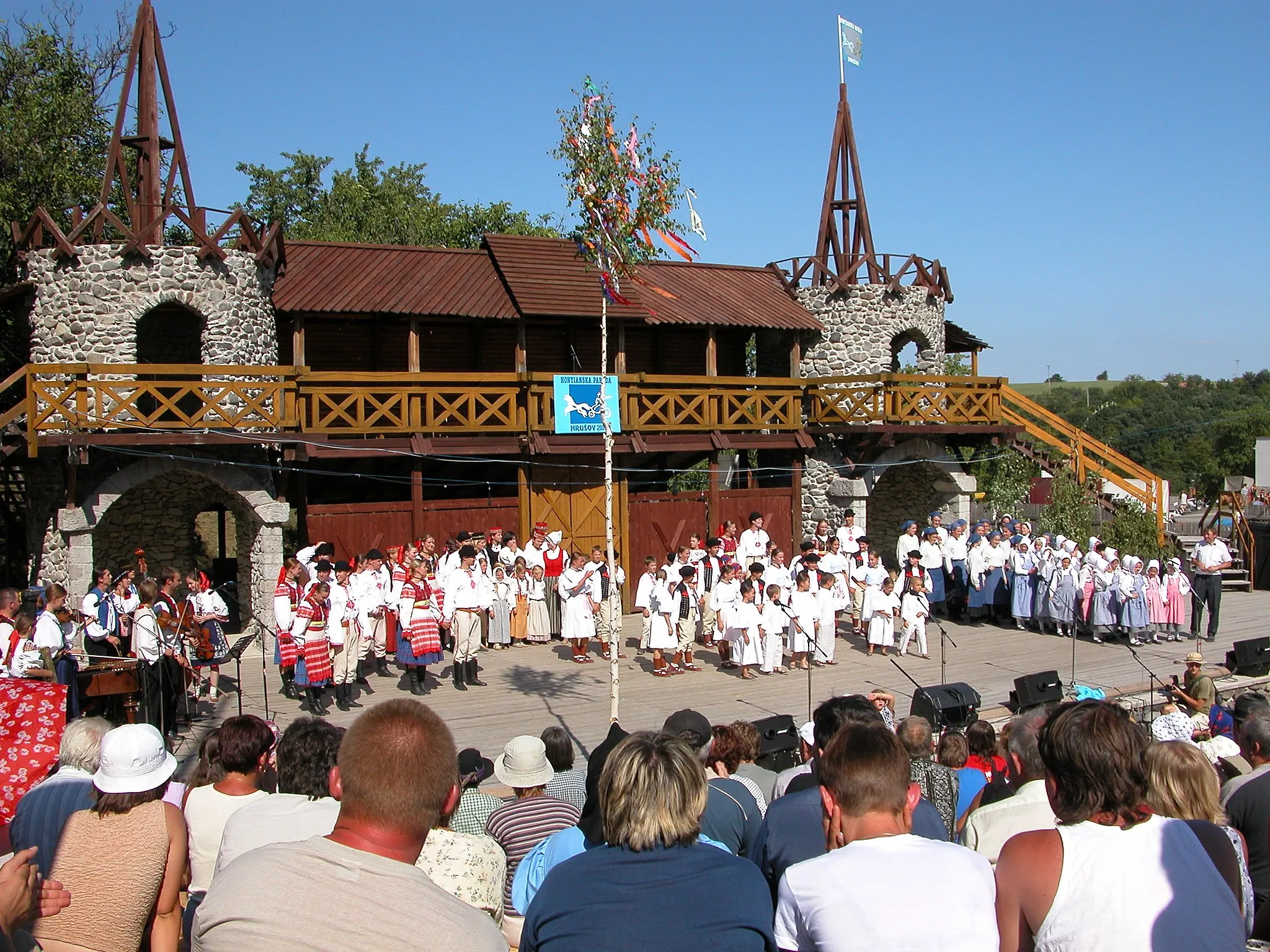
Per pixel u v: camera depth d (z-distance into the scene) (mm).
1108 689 14102
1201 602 18266
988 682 15094
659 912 3027
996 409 22906
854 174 24188
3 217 21750
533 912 3139
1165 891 3115
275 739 5973
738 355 24672
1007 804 4520
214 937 2551
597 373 20312
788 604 16281
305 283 18969
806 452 23156
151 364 15609
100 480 15875
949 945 2967
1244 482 29984
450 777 2910
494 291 20094
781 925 3189
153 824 4055
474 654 14523
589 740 12094
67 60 24391
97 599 11867
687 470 21062
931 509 24031
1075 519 23219
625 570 20172
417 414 18203
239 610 18562
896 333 23891
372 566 15203
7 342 22859
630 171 11719
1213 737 9914
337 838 2809
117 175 24562
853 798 3322
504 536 17625
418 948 2562
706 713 13312
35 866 3031
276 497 17109
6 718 5352
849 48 24312
